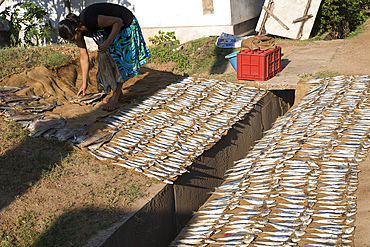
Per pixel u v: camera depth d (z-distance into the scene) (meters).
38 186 4.77
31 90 7.21
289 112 7.28
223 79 9.29
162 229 5.03
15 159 5.23
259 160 5.53
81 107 7.07
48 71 7.95
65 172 5.13
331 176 4.73
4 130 5.86
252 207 4.35
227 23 13.53
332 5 13.51
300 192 4.46
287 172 4.96
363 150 5.29
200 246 3.87
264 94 8.51
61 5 15.43
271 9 13.59
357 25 16.67
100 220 4.21
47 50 9.48
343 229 3.70
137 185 5.00
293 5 13.21
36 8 12.66
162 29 14.64
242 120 7.61
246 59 8.98
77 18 6.59
